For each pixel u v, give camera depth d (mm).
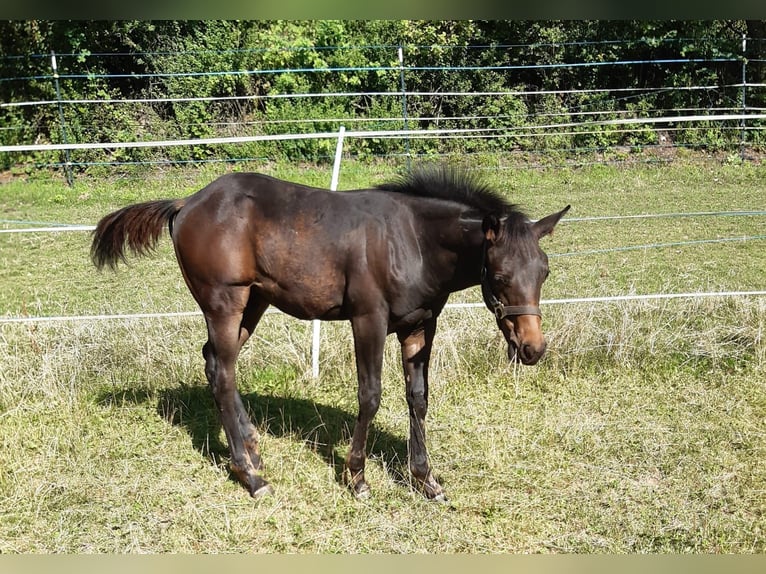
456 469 4594
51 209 11805
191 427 5105
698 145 14836
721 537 3883
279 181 4227
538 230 3695
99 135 14305
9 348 5961
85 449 4770
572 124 13602
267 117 14328
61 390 5434
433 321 4191
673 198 11617
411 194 4031
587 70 15914
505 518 4090
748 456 4664
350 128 14477
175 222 4258
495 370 5773
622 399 5410
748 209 10750
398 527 4004
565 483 4434
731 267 8258
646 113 15320
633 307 6332
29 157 14133
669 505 4188
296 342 5930
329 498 4277
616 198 11750
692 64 15375
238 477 4434
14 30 14383
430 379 5613
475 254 3787
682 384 5590
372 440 4914
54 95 14461
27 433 4941
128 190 12969
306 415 5254
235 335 4258
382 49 15250
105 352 5770
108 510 4168
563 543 3873
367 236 3926
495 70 15680
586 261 8672
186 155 14211
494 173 13781
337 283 4012
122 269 8820
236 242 4086
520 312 3564
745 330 6016
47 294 7836
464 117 14102
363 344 4031
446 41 15617
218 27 15000
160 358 5750
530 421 5137
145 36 14953
